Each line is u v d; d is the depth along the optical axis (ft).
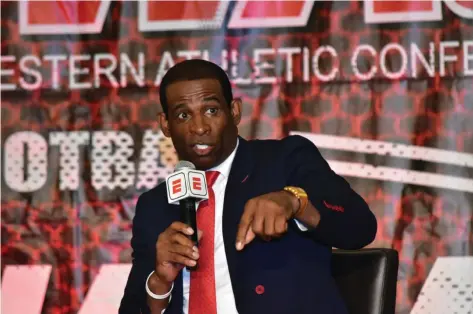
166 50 35.58
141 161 35.47
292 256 21.07
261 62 35.32
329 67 35.06
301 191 19.27
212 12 35.50
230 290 21.17
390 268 21.80
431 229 34.32
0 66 35.76
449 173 34.37
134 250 22.84
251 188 21.74
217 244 21.47
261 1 35.35
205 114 21.54
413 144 34.60
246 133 35.22
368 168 34.71
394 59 34.83
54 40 35.81
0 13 35.88
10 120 35.70
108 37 35.76
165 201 22.88
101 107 35.63
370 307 21.45
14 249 35.47
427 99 34.63
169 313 21.47
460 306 34.12
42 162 35.63
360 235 20.57
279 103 35.22
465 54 34.58
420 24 34.76
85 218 35.47
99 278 35.35
